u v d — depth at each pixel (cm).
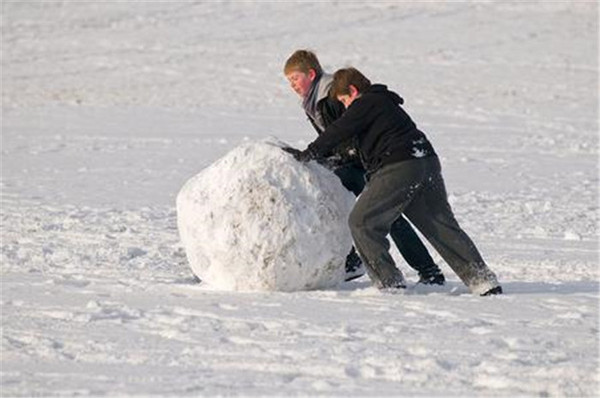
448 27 10688
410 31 10531
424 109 7088
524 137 5866
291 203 2105
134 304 2009
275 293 2108
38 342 1697
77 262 2622
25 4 11450
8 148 5456
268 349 1628
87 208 3612
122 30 10512
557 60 9112
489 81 8225
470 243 2098
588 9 11450
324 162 2214
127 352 1628
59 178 4450
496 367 1488
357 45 9931
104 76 8588
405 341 1662
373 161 2077
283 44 9981
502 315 1869
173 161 4969
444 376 1459
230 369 1525
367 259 2102
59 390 1427
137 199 3859
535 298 2048
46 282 2300
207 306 1973
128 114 6981
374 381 1451
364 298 2044
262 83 8300
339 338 1695
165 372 1512
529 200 3866
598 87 7969
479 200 3859
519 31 10450
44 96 7794
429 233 2102
